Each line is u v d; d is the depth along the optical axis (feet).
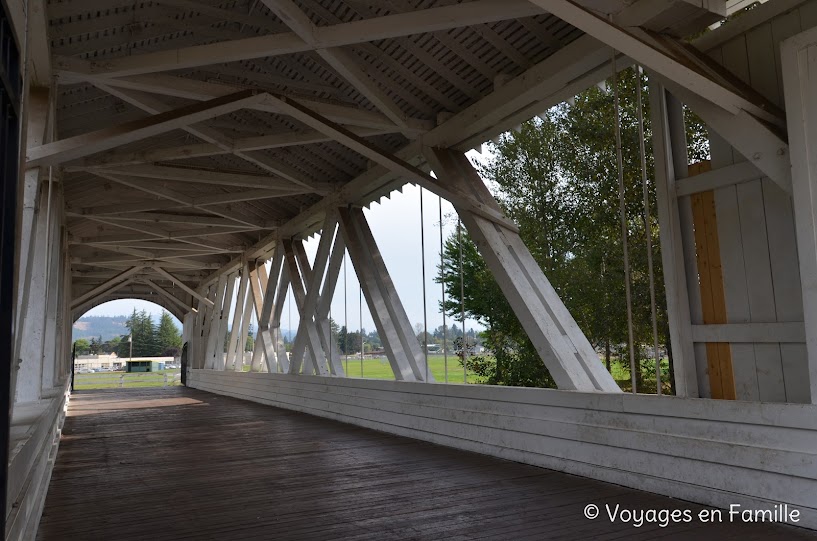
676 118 14.87
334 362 33.58
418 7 18.65
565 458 16.72
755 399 13.15
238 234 47.60
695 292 14.46
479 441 20.33
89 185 34.58
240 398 49.24
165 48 21.62
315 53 21.90
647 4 13.65
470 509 13.01
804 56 11.22
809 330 11.14
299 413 35.65
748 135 12.36
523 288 19.62
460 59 19.86
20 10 12.52
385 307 28.37
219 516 12.94
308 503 13.88
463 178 22.88
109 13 18.13
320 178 31.89
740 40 13.61
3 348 4.90
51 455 17.85
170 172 30.50
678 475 13.55
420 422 23.89
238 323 54.49
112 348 277.23
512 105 19.29
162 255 51.90
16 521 6.97
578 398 16.43
